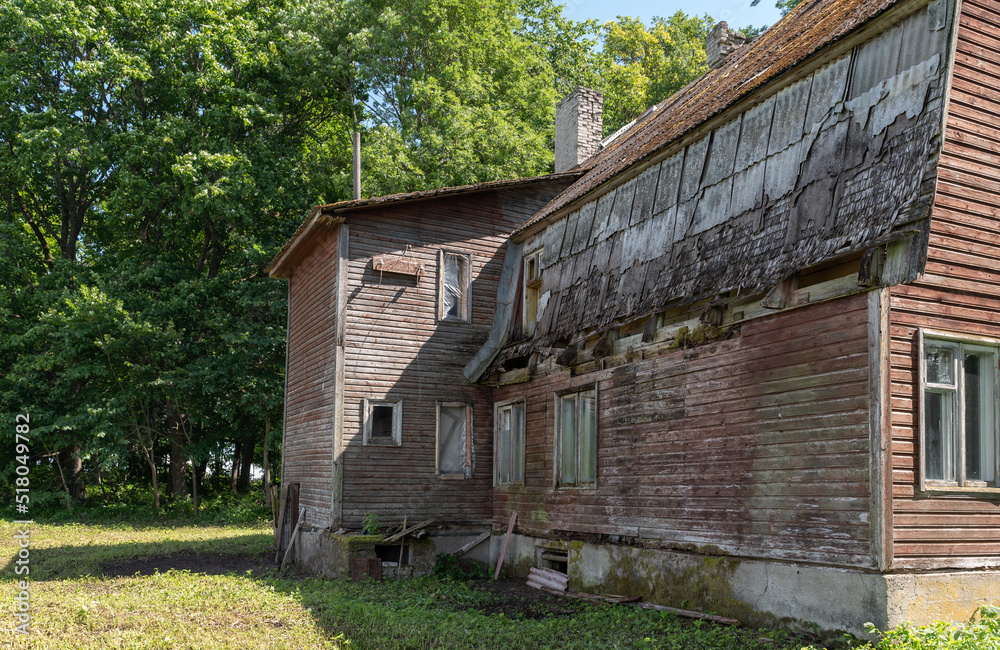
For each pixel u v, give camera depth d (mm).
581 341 13562
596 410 13125
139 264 27672
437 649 8703
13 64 25938
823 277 9234
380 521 15234
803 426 9055
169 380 25188
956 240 8883
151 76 26312
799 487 9000
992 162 9203
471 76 29375
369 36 28109
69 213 30031
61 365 26688
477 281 17109
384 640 8930
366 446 15375
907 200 8031
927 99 8203
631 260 12711
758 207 10180
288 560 16516
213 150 26812
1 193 29219
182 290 26609
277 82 29703
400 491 15539
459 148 27344
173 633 9094
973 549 8492
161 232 29875
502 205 17703
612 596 11805
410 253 16406
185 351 26516
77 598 11164
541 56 37938
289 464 18500
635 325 12812
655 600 11117
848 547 8273
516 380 15492
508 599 12578
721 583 9914
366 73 28375
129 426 27938
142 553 18047
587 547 12844
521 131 29906
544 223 16016
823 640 8359
